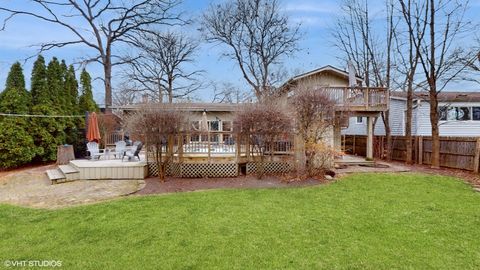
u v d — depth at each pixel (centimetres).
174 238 534
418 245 493
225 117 2092
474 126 2020
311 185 998
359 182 1022
